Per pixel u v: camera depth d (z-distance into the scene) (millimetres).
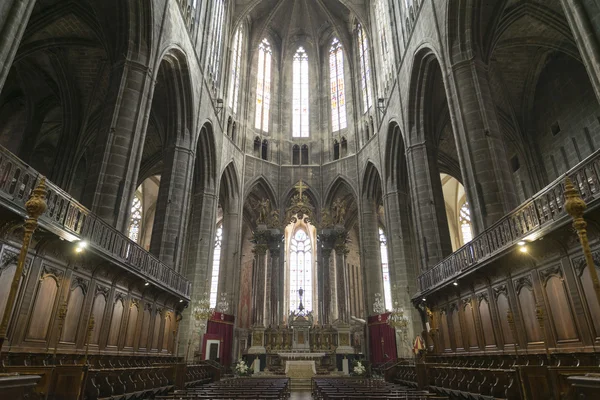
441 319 20312
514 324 12359
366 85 38094
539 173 28672
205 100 28578
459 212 44844
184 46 23938
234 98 38188
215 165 32031
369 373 30031
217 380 24562
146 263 17422
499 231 13859
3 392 4656
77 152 27484
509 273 13742
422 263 23438
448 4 19297
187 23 24391
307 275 45875
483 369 11281
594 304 10164
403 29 27547
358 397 9391
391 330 30328
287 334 33062
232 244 35031
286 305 44250
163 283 18734
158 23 19766
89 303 13414
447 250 23109
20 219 9406
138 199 45625
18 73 26562
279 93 43125
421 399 9383
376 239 35438
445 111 28266
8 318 5809
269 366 31344
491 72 27562
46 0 20438
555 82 26859
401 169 31297
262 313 34500
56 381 8273
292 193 39531
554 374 8180
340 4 42219
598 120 23656
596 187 9555
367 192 36500
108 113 17406
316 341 32625
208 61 29578
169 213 23594
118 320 15523
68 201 11555
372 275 34312
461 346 17688
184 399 9555
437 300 20641
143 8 18703
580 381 5129
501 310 14320
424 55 23734
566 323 11164
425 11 22625
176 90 24797
